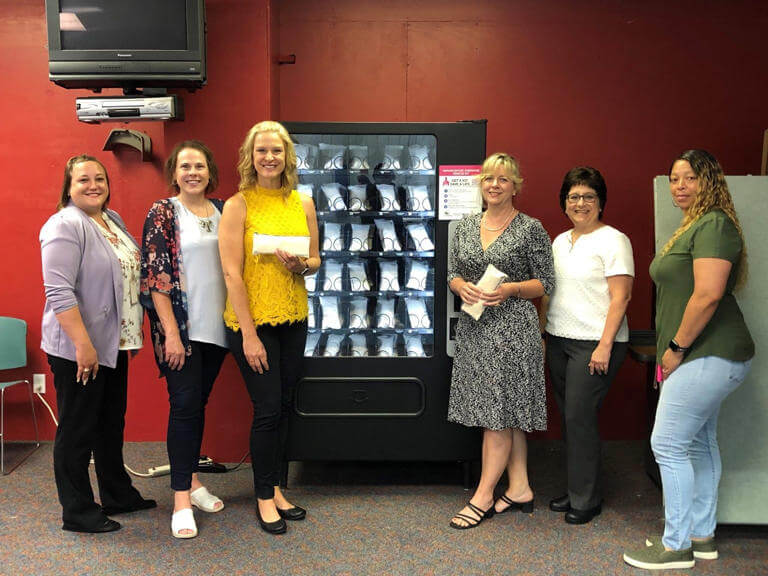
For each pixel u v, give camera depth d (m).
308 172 2.97
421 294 2.99
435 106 3.62
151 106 2.94
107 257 2.46
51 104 3.39
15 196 3.44
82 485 2.54
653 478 3.11
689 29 3.56
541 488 3.05
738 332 2.21
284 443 2.72
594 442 2.67
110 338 2.46
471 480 3.12
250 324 2.43
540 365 2.65
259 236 2.39
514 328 2.61
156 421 3.52
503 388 2.61
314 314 3.08
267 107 3.21
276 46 3.43
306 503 2.85
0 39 3.37
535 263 2.63
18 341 3.36
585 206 2.64
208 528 2.60
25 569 2.27
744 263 2.26
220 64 3.19
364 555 2.39
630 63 3.58
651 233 3.64
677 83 3.58
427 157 2.96
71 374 2.43
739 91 3.58
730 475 2.55
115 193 3.35
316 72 3.60
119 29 2.89
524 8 3.57
